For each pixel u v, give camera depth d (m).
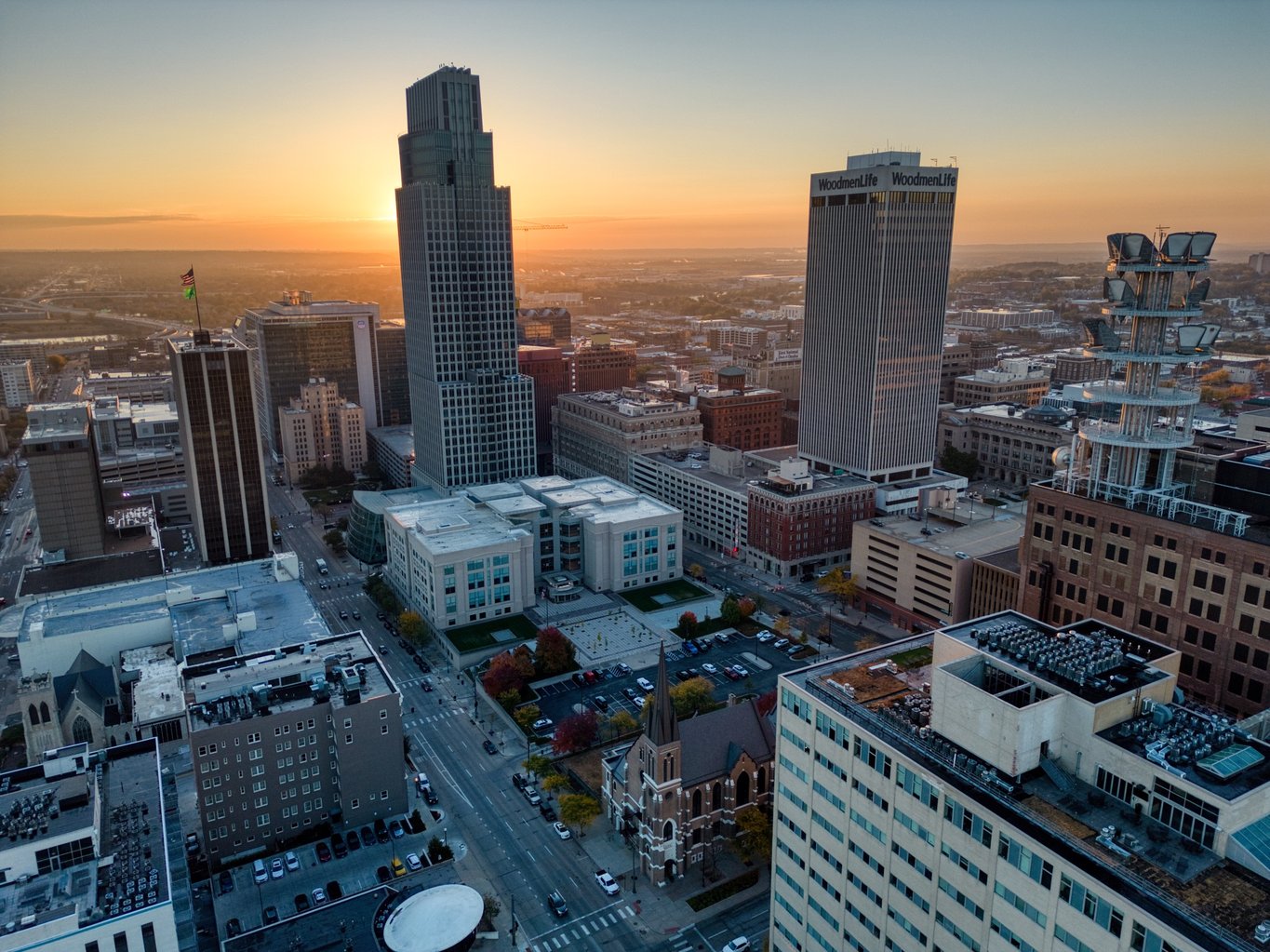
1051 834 79.38
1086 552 146.00
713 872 154.62
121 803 131.50
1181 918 69.56
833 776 105.44
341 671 169.38
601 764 185.50
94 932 107.06
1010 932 83.81
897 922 98.38
